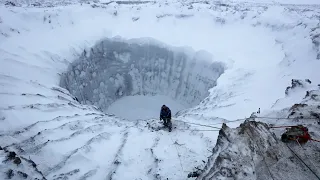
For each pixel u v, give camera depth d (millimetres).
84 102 17297
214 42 18203
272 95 11211
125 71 19875
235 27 18984
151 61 19672
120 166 7312
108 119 11430
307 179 4758
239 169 4973
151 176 6871
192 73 18516
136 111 19312
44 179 5949
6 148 7395
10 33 15734
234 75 14641
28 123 9281
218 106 11523
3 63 13000
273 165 5094
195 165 7051
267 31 17750
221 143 5906
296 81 10250
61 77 15039
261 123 6238
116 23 19812
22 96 10828
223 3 23328
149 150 8086
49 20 17797
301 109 7039
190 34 19188
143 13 20406
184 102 19531
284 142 5680
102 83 19062
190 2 22891
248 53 16344
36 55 14828
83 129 9352
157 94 20422
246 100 11328
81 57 17266
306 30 15156
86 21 19203
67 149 8031
